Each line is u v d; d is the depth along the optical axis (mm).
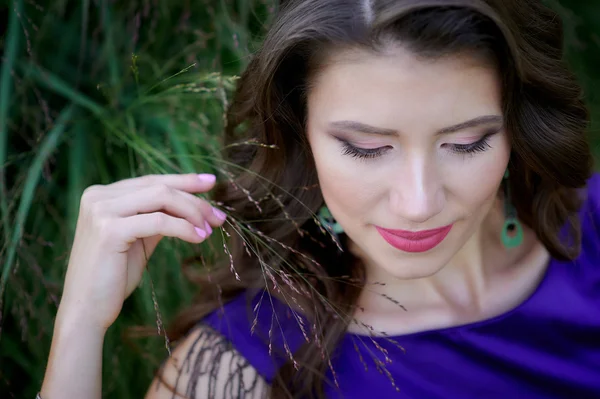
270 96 664
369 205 632
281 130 698
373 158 617
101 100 969
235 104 749
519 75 602
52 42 955
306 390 718
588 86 1073
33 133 940
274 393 708
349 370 728
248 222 741
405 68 582
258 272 748
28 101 949
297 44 613
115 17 957
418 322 731
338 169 627
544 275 759
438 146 609
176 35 994
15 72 926
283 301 733
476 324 730
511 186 752
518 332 741
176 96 896
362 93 594
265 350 719
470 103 593
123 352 917
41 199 896
